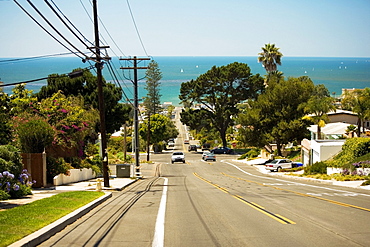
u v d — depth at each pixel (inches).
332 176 1259.8
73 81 1897.1
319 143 1696.6
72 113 1205.1
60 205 539.5
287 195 768.3
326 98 2126.0
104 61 881.5
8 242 320.8
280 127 2233.0
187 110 3334.2
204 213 536.1
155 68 4153.5
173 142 4505.4
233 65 3125.0
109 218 497.4
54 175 944.9
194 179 1369.3
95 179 1234.6
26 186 709.9
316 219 477.4
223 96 3265.3
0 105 1050.1
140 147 3629.4
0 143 874.1
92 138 1720.0
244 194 792.9
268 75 3193.9
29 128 905.5
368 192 869.2
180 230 418.0
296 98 2295.8
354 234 389.1
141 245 351.9
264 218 487.8
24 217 433.7
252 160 2475.4
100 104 913.5
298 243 351.9
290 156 2325.3
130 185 1086.4
